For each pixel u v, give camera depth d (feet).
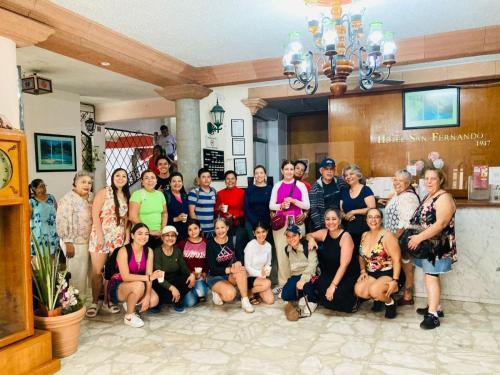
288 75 10.19
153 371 8.55
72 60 15.12
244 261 12.89
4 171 8.11
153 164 19.04
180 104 16.81
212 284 12.57
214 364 8.80
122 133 28.94
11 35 9.38
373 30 9.62
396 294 13.01
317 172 20.31
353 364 8.66
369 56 9.93
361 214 12.47
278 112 23.67
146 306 11.45
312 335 10.24
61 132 20.51
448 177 17.54
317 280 11.98
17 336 8.28
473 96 16.98
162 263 12.08
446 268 10.46
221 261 12.66
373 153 18.61
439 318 11.15
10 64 9.39
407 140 18.07
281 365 8.70
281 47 13.74
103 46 11.96
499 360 8.71
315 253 12.05
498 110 16.63
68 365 8.87
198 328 10.85
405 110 18.01
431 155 17.52
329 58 9.84
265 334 10.37
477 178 14.82
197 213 14.29
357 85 17.63
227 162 19.02
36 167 19.17
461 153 17.31
